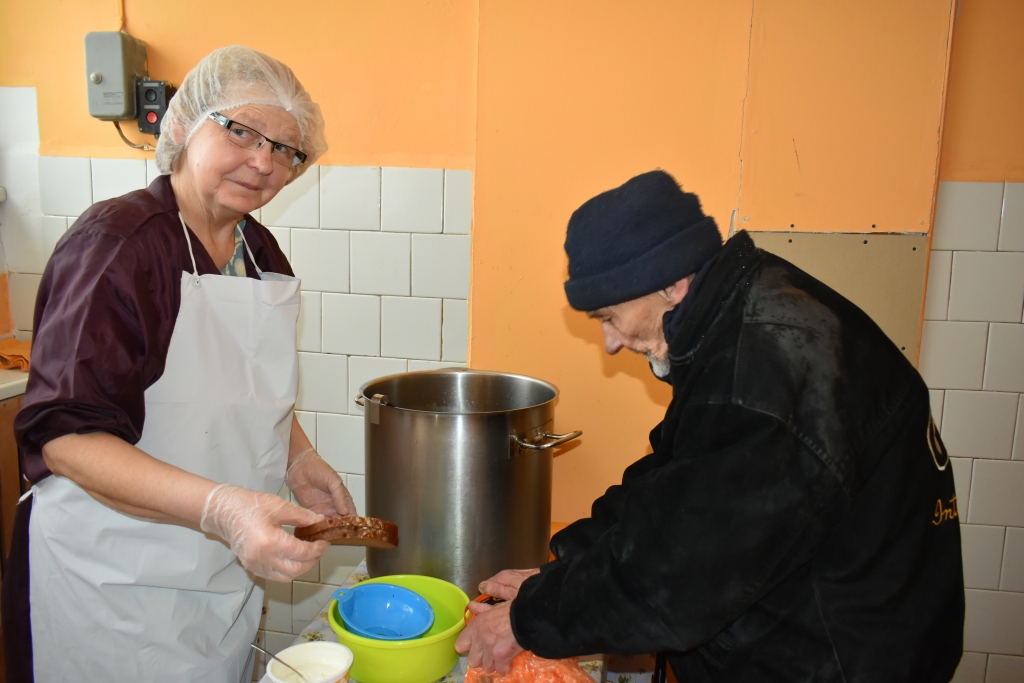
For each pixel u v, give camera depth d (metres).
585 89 1.62
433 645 0.96
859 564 0.77
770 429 0.72
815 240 1.60
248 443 1.09
